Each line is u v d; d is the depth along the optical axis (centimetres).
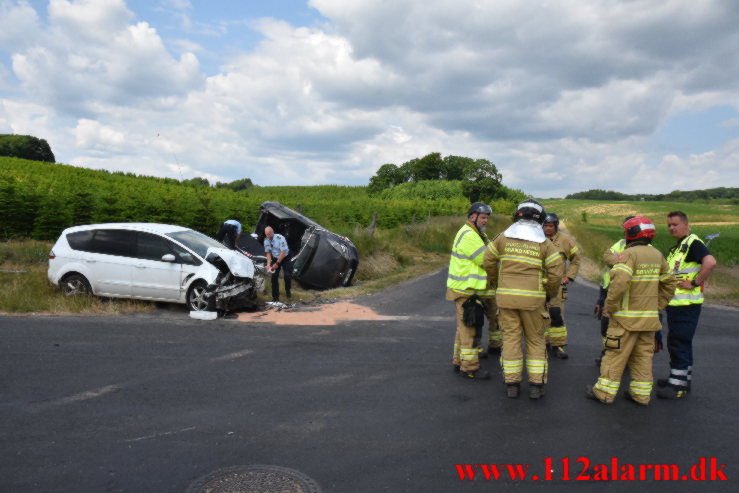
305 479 346
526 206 520
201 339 717
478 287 553
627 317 485
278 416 455
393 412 469
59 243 951
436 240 2231
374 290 1207
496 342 676
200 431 421
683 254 527
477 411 475
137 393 505
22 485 332
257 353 655
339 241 1269
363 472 357
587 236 2866
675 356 525
